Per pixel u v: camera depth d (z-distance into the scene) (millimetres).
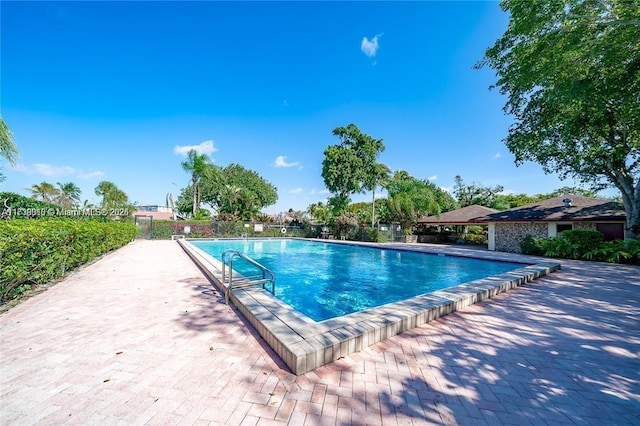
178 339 3393
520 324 4164
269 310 3980
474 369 2836
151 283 6504
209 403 2178
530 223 15797
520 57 10945
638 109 9125
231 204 29953
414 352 3203
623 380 2676
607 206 14711
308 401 2244
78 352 3008
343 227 24500
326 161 29016
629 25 7980
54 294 5449
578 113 11305
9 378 2477
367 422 2016
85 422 1933
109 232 11484
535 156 14250
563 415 2150
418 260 13320
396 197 23719
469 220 19672
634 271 8992
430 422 2035
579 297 5754
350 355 3092
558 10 8953
